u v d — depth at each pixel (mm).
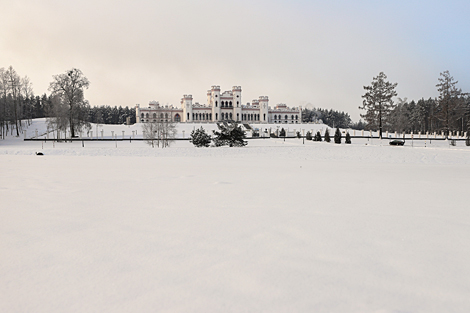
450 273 3404
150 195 8180
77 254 3988
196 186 9805
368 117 65562
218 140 38406
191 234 4809
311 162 21734
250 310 2676
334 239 4551
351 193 8555
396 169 16734
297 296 2916
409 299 2857
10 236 4723
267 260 3771
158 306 2762
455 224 5363
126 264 3676
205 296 2930
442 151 30484
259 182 10836
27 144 49344
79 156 27109
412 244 4324
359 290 3029
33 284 3195
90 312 2678
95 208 6621
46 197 7863
